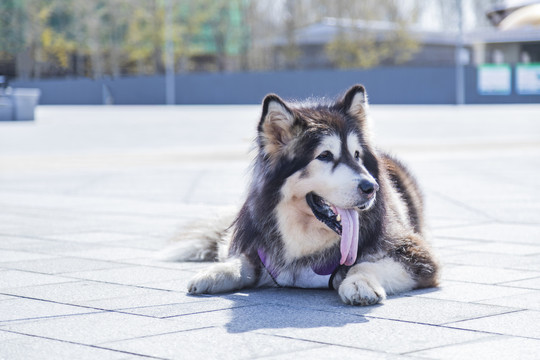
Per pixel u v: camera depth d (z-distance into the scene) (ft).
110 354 10.52
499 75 147.13
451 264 17.17
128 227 22.86
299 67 201.16
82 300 13.93
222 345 10.87
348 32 185.98
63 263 17.58
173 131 73.41
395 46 185.06
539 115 98.43
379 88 155.63
